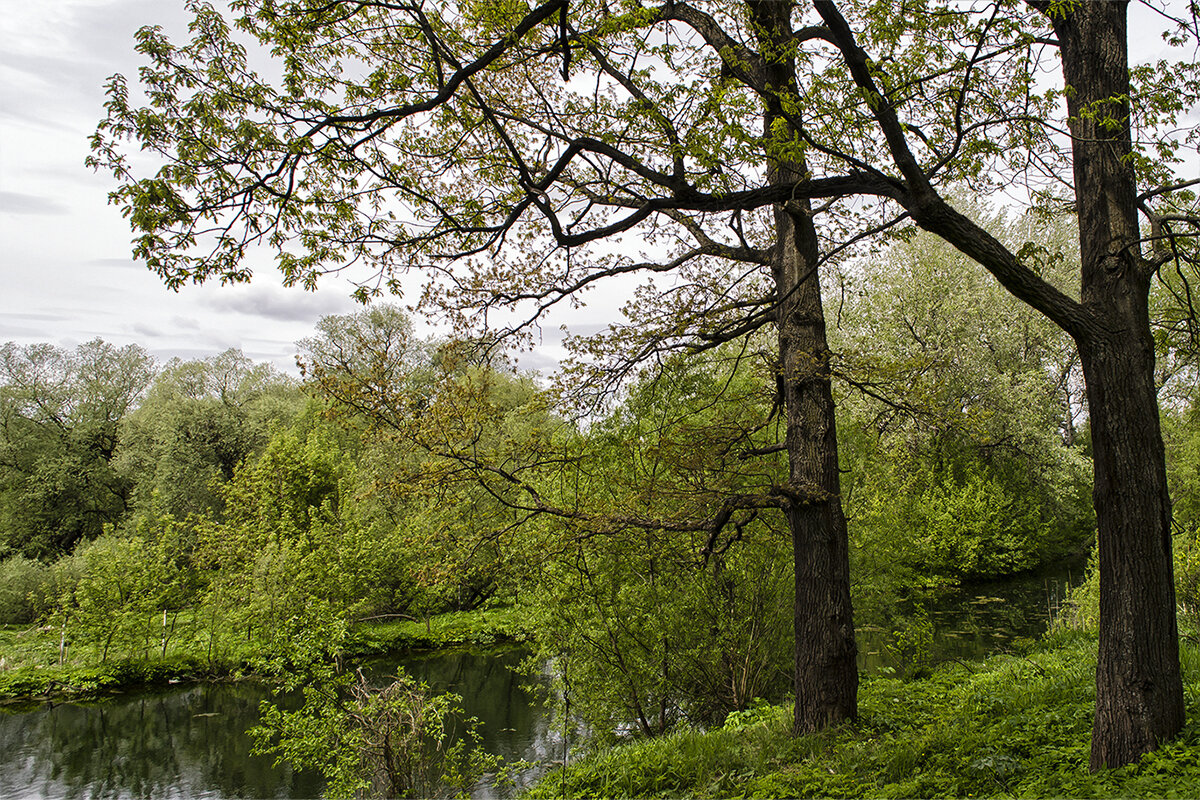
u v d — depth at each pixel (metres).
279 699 17.39
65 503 37.84
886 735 6.77
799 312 7.75
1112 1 5.45
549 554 8.84
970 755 5.68
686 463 8.52
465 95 5.99
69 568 27.73
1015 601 21.28
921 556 21.03
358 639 21.00
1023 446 23.70
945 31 5.12
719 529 7.74
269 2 5.32
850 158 5.07
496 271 7.84
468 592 26.31
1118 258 5.06
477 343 8.05
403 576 22.97
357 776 8.45
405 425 7.88
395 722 8.20
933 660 13.95
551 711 15.03
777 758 6.86
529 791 8.34
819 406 7.69
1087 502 27.08
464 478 8.12
